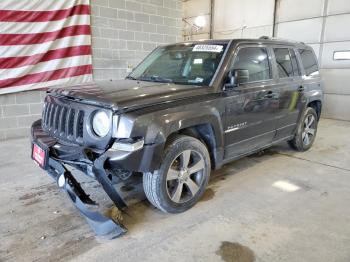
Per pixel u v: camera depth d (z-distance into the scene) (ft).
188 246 7.37
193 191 9.14
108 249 7.25
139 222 8.45
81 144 7.81
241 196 10.12
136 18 21.57
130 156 7.13
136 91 8.38
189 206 9.14
